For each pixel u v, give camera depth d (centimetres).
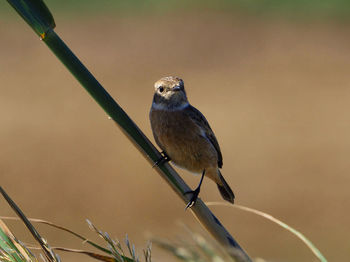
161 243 418
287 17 3045
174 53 2666
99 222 1289
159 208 1366
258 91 2250
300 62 2531
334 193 1427
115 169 1568
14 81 2323
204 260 418
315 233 1249
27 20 363
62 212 1335
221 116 1995
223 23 2992
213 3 3250
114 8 3247
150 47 2731
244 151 1705
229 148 1728
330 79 2353
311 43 2717
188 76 2430
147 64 2556
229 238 411
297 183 1488
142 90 2280
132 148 1714
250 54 2639
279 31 2864
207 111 2044
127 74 2444
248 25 2956
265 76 2411
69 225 1274
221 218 1342
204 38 2817
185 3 3259
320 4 3127
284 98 2173
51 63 2542
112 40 2809
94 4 3288
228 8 3192
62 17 3095
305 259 1125
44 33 369
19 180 1488
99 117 1977
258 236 1248
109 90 2261
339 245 1193
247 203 1392
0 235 346
